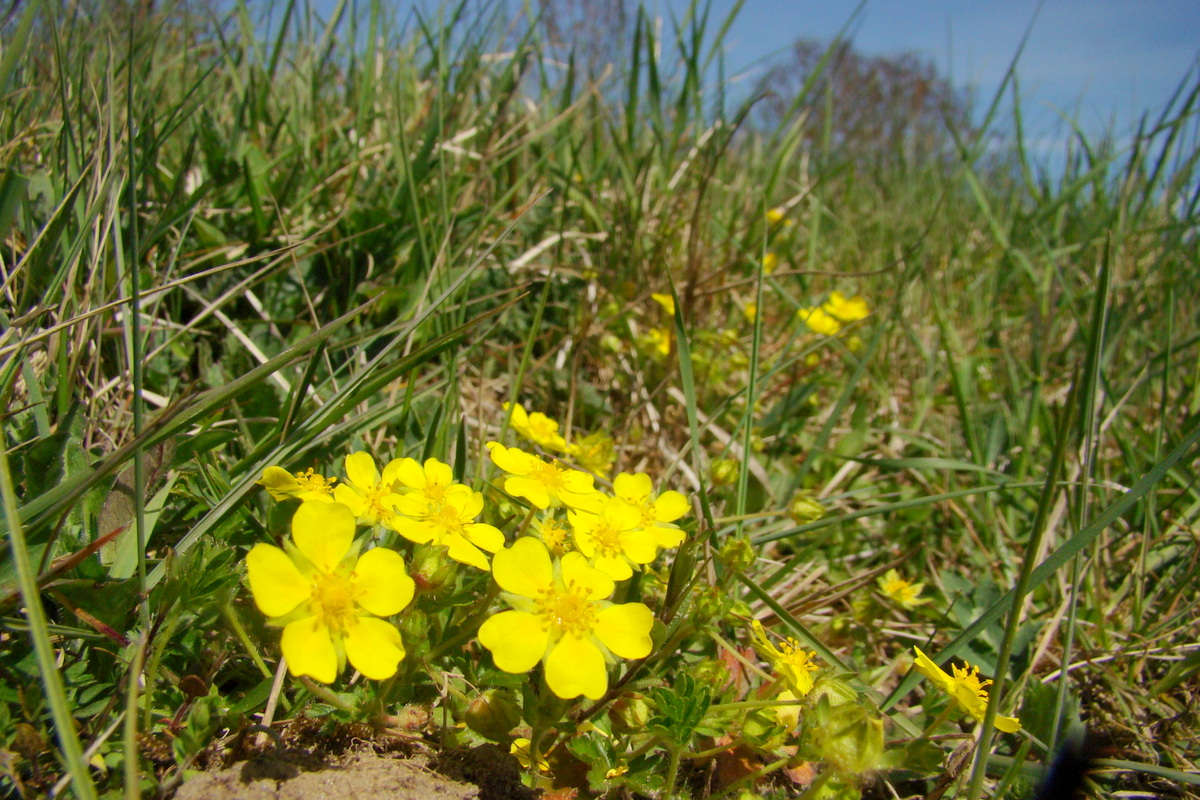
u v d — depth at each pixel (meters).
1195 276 0.24
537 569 0.09
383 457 0.13
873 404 0.23
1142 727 0.12
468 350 0.15
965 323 0.26
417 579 0.09
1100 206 0.27
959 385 0.18
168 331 0.15
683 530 0.11
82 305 0.11
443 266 0.16
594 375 0.21
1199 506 0.15
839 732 0.08
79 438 0.10
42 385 0.11
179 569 0.09
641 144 0.25
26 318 0.10
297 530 0.08
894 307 0.18
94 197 0.11
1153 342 0.22
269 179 0.18
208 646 0.09
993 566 0.16
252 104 0.19
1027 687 0.13
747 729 0.09
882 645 0.14
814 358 0.22
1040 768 0.11
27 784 0.08
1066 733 0.11
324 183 0.18
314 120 0.20
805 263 0.27
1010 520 0.17
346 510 0.08
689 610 0.10
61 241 0.12
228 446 0.13
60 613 0.09
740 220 0.27
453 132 0.22
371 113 0.21
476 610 0.10
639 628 0.09
